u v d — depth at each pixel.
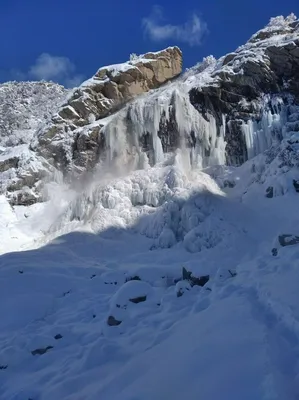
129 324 7.70
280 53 20.34
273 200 15.07
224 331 5.89
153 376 5.27
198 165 19.17
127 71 23.91
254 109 19.78
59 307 9.99
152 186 16.78
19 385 6.46
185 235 13.97
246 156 19.09
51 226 18.25
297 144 16.42
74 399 5.47
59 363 6.95
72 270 12.12
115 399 5.04
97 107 23.39
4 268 11.73
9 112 39.88
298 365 4.65
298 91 19.95
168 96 20.52
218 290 8.07
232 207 14.89
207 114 20.22
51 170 21.75
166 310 8.00
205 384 4.69
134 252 14.35
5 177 21.94
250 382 4.46
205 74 22.61
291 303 6.07
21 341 7.95
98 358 6.50
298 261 8.38
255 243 12.99
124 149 20.48
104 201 16.94
